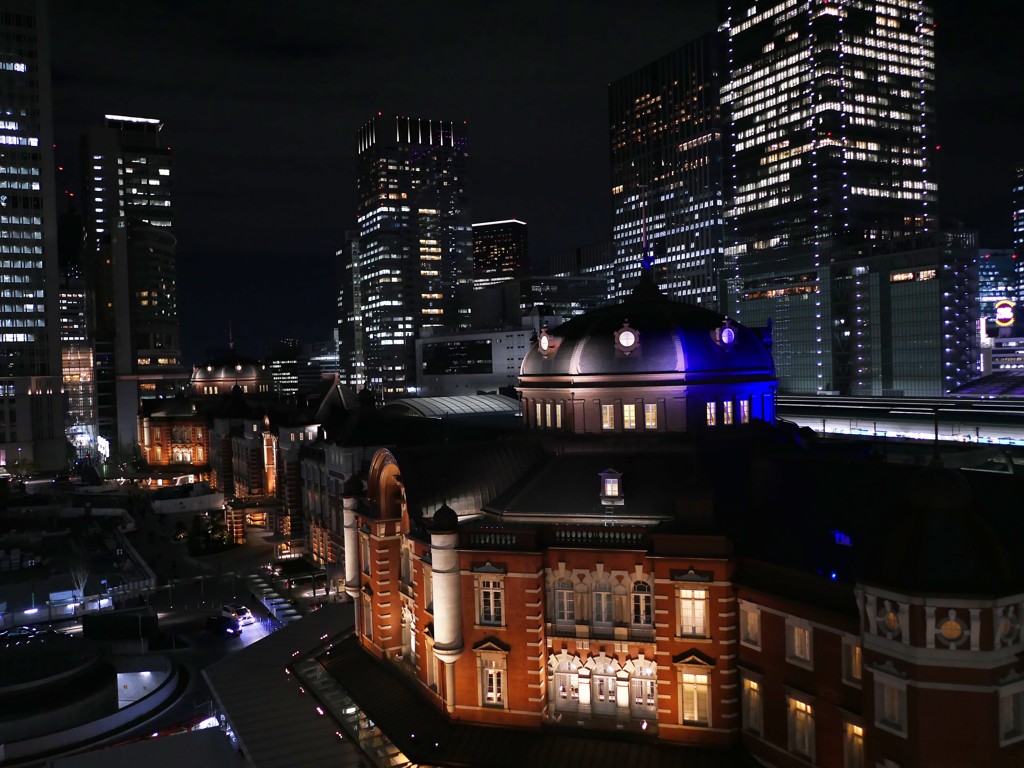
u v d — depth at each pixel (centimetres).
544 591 5312
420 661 6000
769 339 7169
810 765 4403
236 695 6581
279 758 5647
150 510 16175
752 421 6328
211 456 18662
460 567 5406
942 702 3600
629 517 5441
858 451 6750
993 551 3675
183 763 5591
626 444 6031
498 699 5378
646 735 5041
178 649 8894
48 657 7369
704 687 4903
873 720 3828
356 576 7094
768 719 4647
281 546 12106
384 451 6369
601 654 5231
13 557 12000
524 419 6750
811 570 4481
